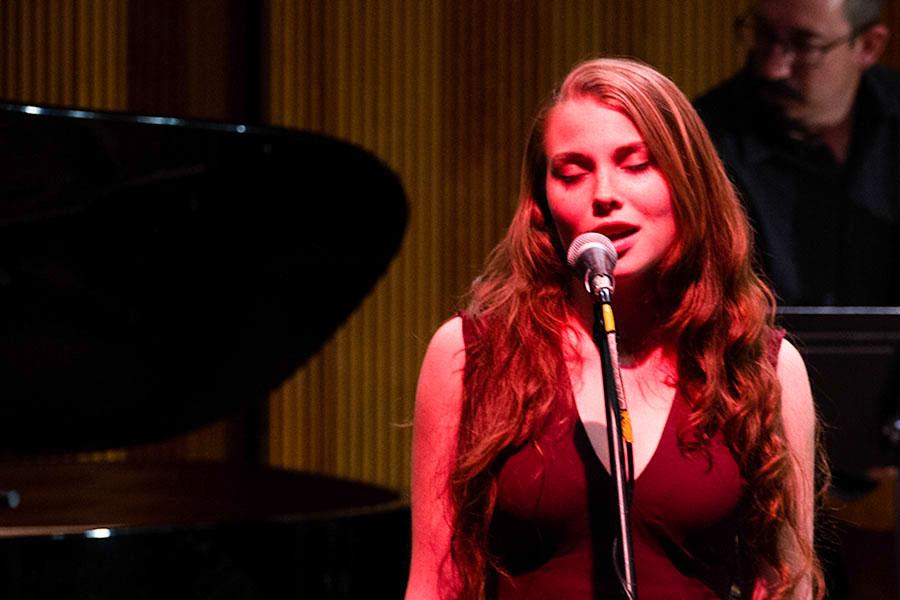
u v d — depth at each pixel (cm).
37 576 910
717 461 513
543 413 516
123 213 1100
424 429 544
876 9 1455
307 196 1133
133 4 1616
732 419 515
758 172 1440
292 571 982
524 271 545
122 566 934
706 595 517
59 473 1361
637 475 510
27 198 1055
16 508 1150
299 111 1645
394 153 1664
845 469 955
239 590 965
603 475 508
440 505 535
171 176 1078
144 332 1205
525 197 548
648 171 504
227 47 1647
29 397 1203
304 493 1234
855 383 938
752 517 516
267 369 1284
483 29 1680
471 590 516
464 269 1675
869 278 1453
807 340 933
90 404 1235
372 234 1188
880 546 1566
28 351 1173
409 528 1053
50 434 1240
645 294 529
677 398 523
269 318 1234
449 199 1672
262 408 1647
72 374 1206
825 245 1445
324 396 1658
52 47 1588
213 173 1087
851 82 1459
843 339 932
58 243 1106
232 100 1647
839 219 1446
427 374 546
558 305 540
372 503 1178
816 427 577
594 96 509
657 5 1694
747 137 1446
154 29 1623
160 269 1162
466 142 1678
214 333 1229
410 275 1669
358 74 1656
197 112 1636
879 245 1457
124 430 1270
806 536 536
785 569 521
